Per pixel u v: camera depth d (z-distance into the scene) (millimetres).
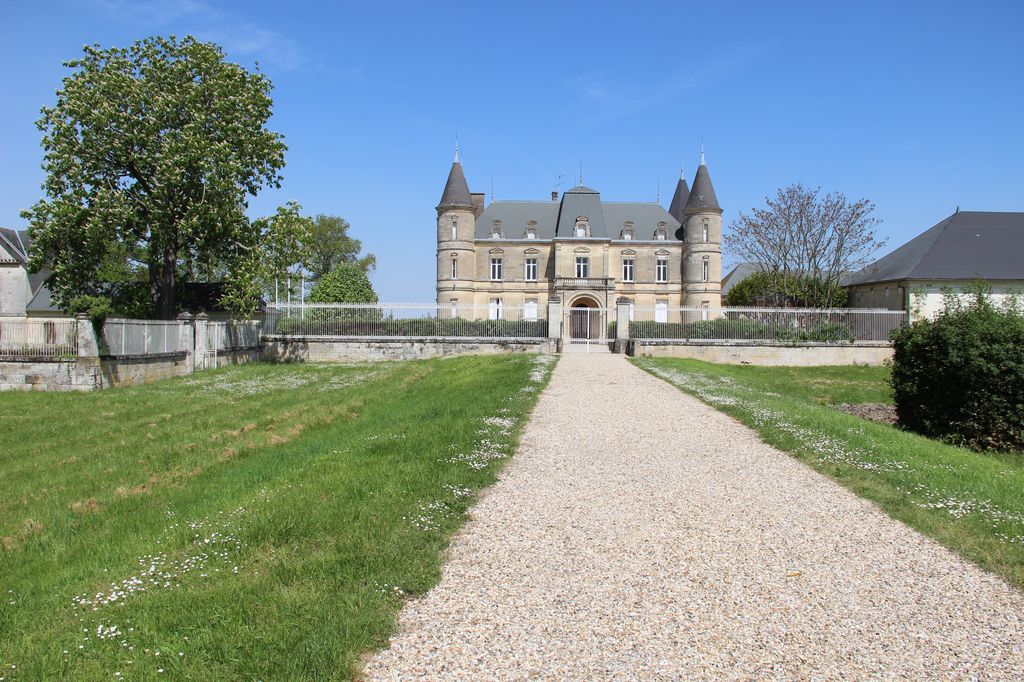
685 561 5688
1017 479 8508
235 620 4559
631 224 59062
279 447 11094
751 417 12117
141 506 8055
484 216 59656
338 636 4312
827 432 10781
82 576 5828
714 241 57469
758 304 52875
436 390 17266
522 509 6992
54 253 28250
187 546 6117
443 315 33031
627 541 6125
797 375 28906
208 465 9922
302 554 5676
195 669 4020
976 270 40969
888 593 5141
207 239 30391
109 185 28406
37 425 14133
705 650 4301
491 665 4094
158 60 28531
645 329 33062
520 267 58062
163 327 24469
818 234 45562
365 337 32312
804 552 5910
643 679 3973
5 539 7016
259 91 30750
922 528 6492
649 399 14781
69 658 4227
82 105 26812
